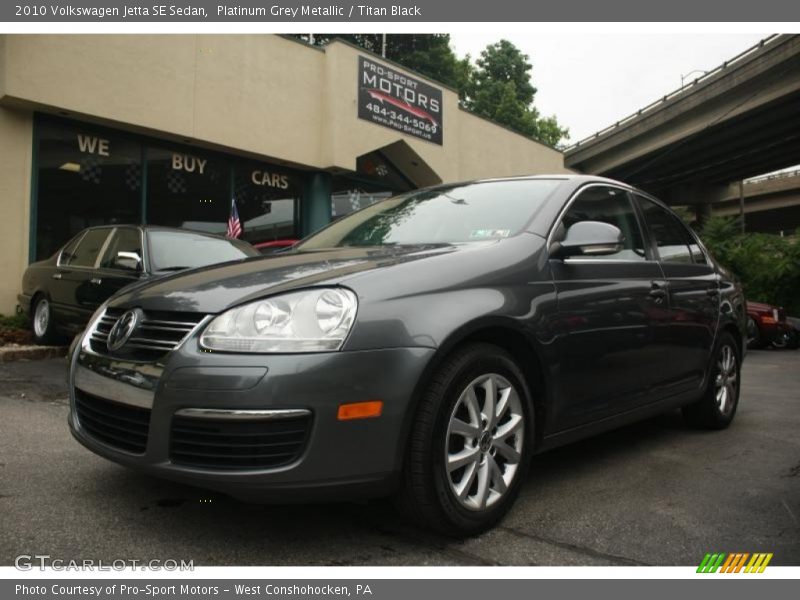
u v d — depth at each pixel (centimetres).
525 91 3975
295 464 204
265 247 812
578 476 321
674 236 408
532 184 336
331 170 1312
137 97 1012
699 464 346
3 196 915
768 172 3759
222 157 1192
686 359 378
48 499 268
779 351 1212
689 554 230
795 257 1611
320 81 1291
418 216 339
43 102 909
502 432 251
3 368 631
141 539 232
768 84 2589
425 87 1473
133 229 632
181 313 228
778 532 251
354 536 238
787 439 407
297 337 209
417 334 221
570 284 286
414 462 222
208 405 206
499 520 251
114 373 234
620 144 3438
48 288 712
